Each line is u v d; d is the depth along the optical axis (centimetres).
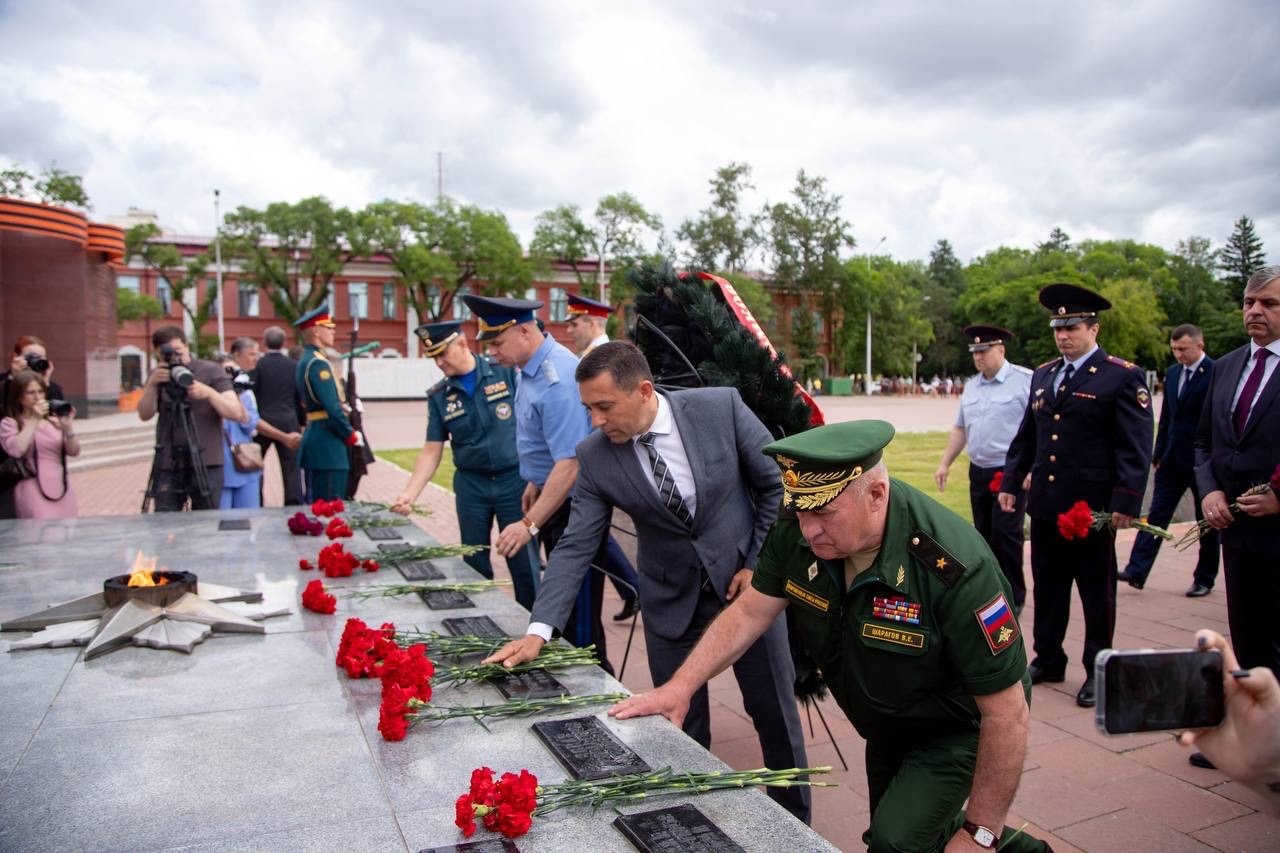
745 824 195
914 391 6056
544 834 192
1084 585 475
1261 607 369
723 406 316
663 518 309
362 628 301
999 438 598
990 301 6178
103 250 2320
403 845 186
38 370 645
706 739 329
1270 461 363
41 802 205
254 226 4072
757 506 322
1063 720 431
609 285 4588
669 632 321
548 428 421
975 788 204
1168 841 317
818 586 222
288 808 203
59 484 636
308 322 731
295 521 535
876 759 246
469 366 496
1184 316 6750
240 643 329
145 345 4516
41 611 355
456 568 445
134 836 190
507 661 286
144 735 245
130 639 324
